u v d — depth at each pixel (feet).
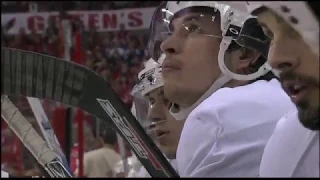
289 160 4.26
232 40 5.79
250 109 5.28
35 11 35.50
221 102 5.37
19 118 4.14
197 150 5.21
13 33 35.04
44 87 3.28
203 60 5.92
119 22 32.96
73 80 3.27
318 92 3.48
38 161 4.31
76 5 34.55
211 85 5.98
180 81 6.00
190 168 5.22
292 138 4.26
